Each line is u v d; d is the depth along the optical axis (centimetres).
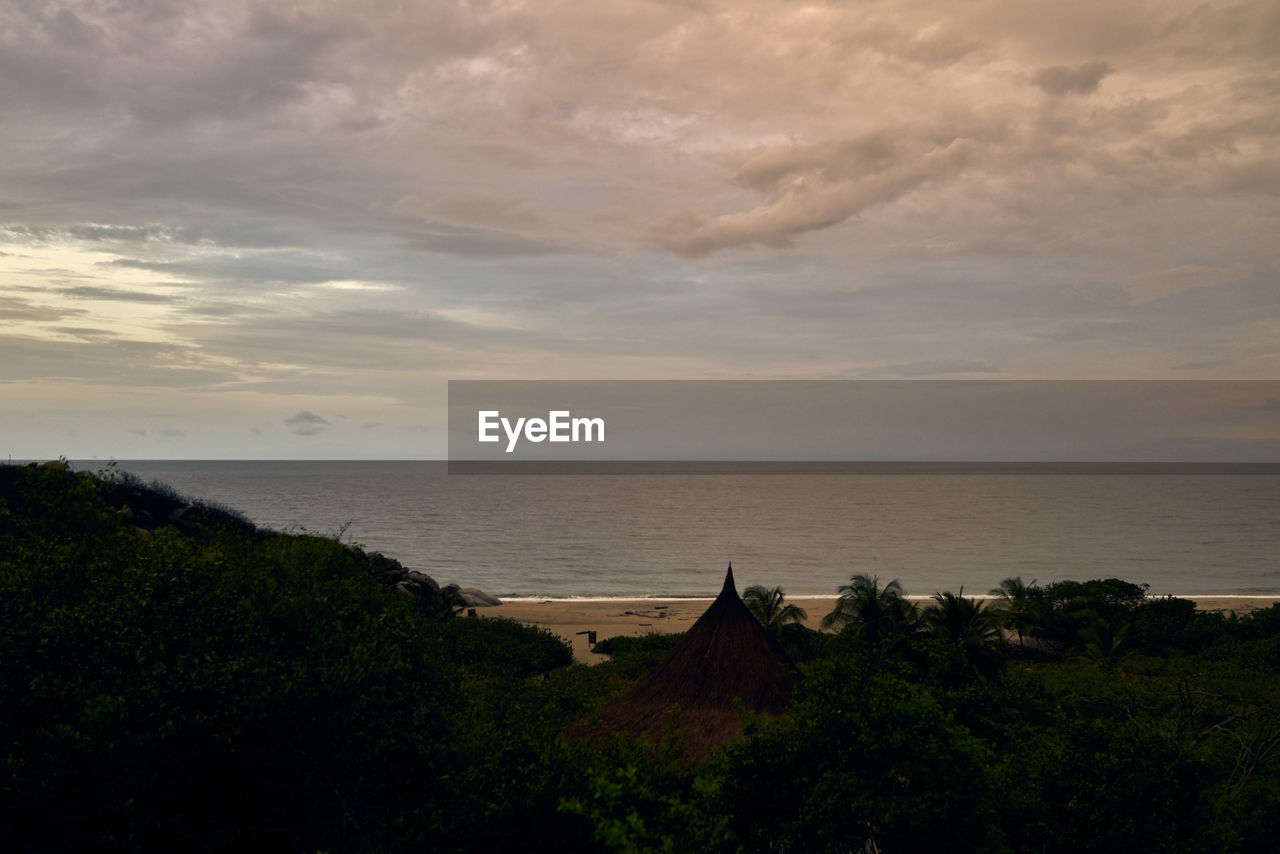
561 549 15312
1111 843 1292
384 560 6944
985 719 2162
